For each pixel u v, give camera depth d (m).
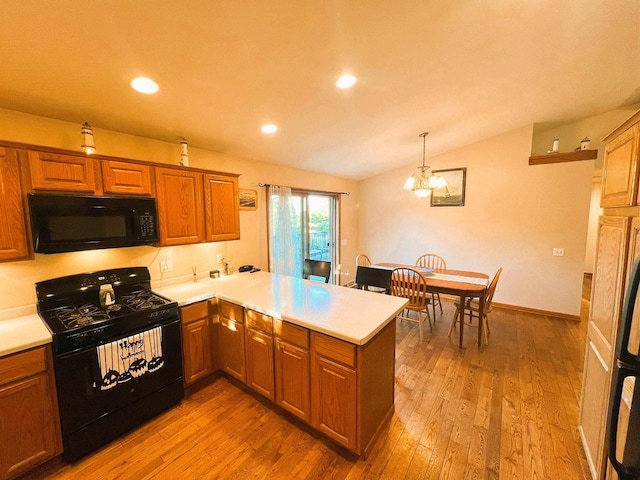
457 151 4.62
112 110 2.04
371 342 1.74
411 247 5.30
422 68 2.07
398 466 1.70
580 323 3.84
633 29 1.89
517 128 4.11
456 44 1.85
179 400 2.27
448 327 3.73
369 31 1.58
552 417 2.07
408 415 2.12
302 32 1.51
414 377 2.60
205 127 2.52
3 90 1.66
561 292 4.02
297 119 2.61
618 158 1.42
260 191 3.71
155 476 1.65
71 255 2.17
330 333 1.68
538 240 4.12
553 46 2.04
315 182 4.71
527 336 3.43
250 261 3.60
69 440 1.71
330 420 1.80
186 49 1.51
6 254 1.65
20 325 1.79
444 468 1.68
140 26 1.31
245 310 2.26
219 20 1.34
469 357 2.95
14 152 1.65
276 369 2.08
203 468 1.70
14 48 1.33
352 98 2.36
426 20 1.57
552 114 3.69
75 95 1.80
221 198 2.82
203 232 2.68
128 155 2.47
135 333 1.97
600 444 1.48
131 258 2.50
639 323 1.16
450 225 4.82
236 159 3.39
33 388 1.58
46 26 1.23
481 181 4.46
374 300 2.24
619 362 1.05
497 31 1.78
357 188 5.88
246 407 2.23
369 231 5.84
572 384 2.47
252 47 1.57
